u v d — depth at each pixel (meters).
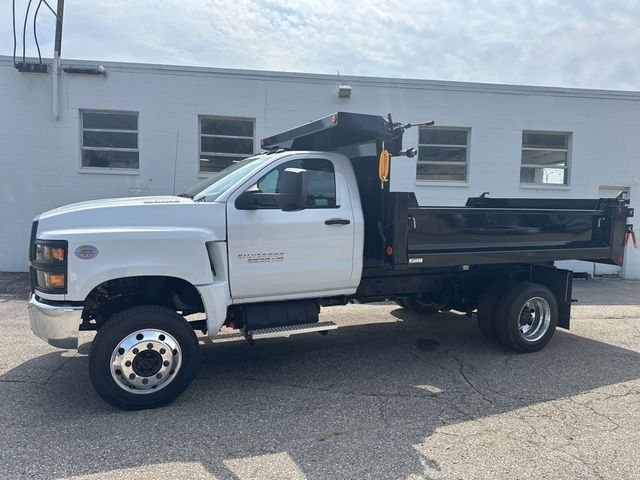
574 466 3.38
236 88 11.73
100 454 3.50
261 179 4.84
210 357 5.83
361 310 8.47
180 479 3.20
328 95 12.02
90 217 4.30
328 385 4.91
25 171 11.29
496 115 12.61
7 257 11.36
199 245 4.44
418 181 12.48
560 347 6.30
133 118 11.66
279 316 4.99
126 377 4.18
